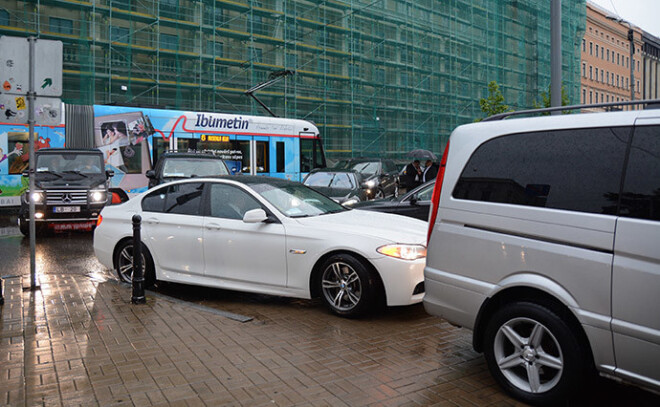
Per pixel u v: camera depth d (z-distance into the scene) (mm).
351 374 4180
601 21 63594
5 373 4168
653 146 3254
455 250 4074
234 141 17953
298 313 5949
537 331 3609
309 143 20141
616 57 66562
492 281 3828
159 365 4332
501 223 3791
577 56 54281
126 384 3955
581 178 3498
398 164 28703
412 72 40500
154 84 29156
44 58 7102
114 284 7250
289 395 3785
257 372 4199
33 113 7047
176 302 6246
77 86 27078
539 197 3648
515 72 47938
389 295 5465
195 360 4445
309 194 6945
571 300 3402
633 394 3832
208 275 6477
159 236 6848
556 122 3725
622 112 3467
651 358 3090
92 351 4645
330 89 36281
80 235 12664
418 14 41062
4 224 14773
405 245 5523
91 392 3818
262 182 6746
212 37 31703
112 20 28641
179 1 30672
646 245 3117
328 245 5719
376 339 5035
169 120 16688
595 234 3332
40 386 3922
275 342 4918
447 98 42406
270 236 6062
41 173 12773
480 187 3990
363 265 5555
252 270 6172
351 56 37312
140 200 7281
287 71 25594
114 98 28031
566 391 3451
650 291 3084
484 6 45312
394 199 9930
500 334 3822
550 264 3516
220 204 6582
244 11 33156
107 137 15758
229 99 32219
